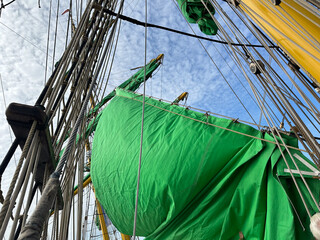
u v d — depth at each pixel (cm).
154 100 725
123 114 714
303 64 257
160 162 497
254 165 428
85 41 571
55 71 407
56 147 387
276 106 300
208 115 549
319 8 209
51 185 156
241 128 498
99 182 600
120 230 573
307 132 249
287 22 255
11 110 219
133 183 513
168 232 442
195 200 444
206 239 402
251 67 319
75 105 462
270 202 368
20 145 251
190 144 504
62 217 335
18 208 169
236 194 409
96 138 729
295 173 376
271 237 338
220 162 462
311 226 218
